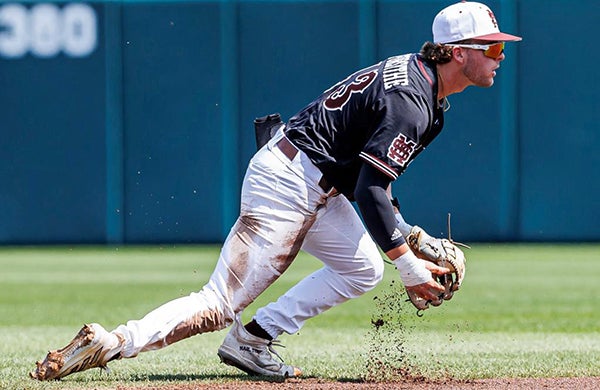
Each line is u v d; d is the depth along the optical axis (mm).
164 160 56812
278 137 18234
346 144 17781
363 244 19172
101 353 18047
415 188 56031
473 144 56000
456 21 17578
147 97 56719
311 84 56656
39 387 18203
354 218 19172
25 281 45469
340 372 20625
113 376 19875
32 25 56938
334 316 34312
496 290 41562
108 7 56625
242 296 18281
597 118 56031
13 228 57438
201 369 21156
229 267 18250
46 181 57344
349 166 17859
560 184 56281
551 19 55750
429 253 19141
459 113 55875
